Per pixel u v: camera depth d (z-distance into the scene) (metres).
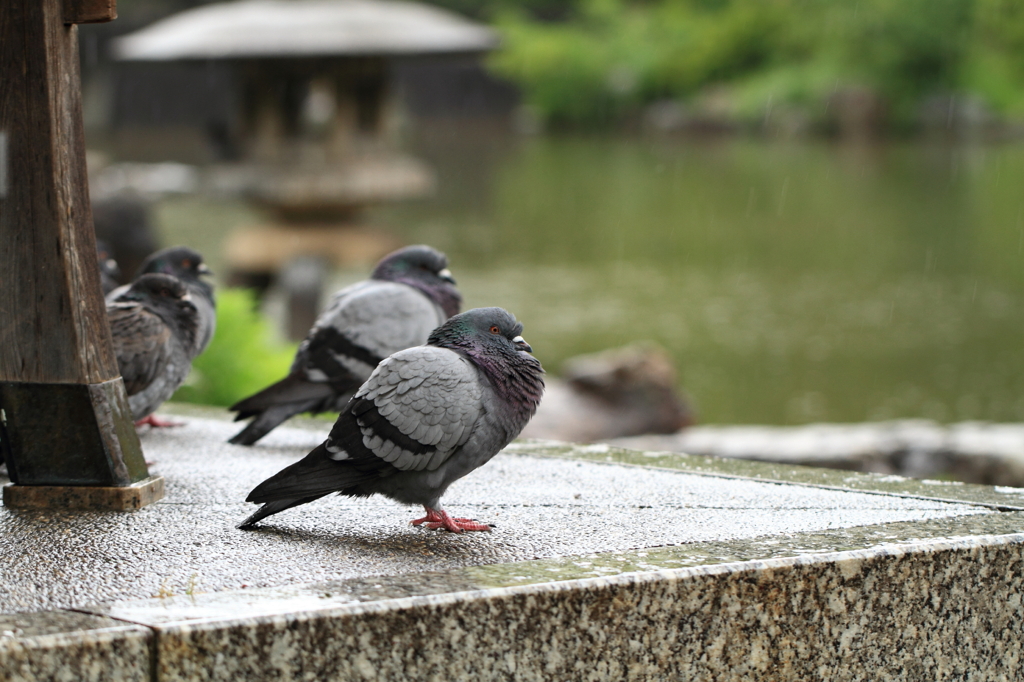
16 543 3.41
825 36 43.50
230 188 12.59
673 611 3.09
